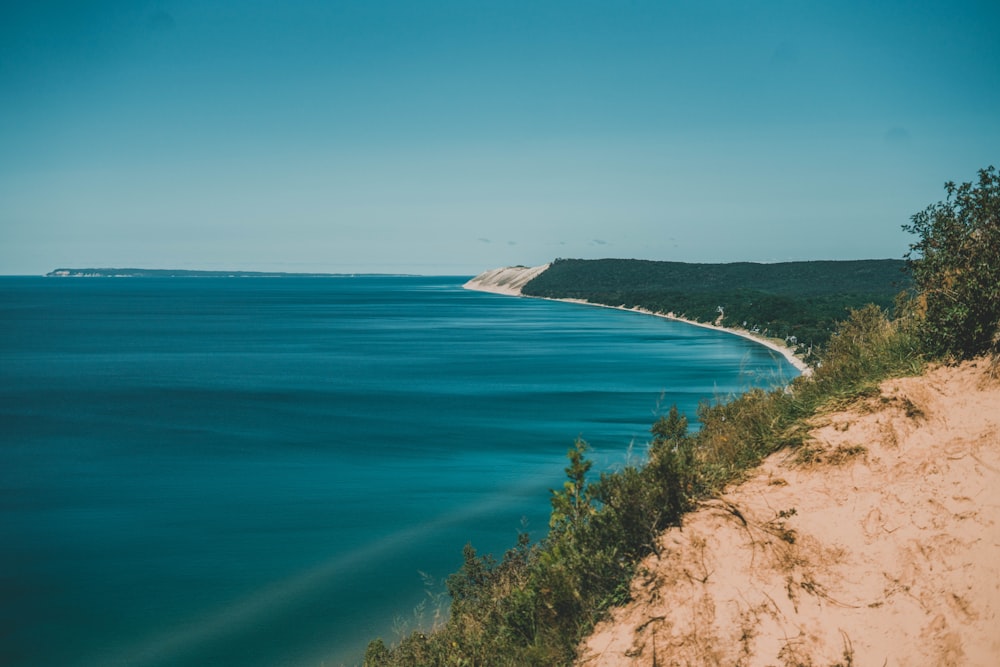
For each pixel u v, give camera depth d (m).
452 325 153.88
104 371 82.00
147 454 41.16
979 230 7.59
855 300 123.69
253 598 21.19
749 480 5.98
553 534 6.80
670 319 164.12
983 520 4.73
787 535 5.15
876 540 4.91
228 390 66.88
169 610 20.67
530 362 85.75
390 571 22.86
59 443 44.41
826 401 6.84
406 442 43.00
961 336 6.60
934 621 4.25
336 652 17.72
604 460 35.00
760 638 4.47
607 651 4.86
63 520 29.05
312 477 35.31
